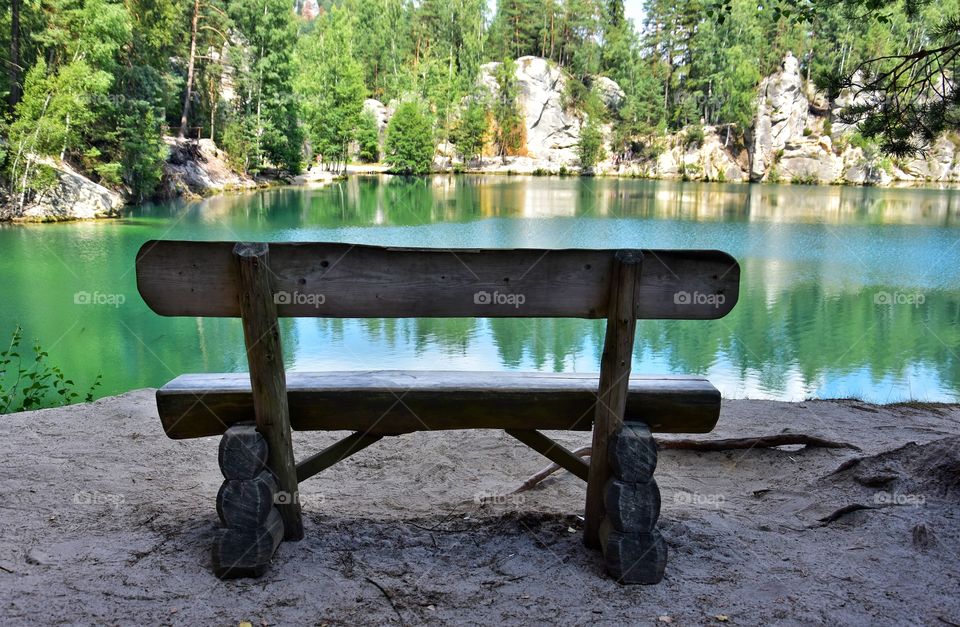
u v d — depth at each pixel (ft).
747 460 13.70
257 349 7.66
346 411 8.27
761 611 7.28
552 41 318.24
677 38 286.05
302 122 211.61
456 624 6.90
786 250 86.33
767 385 35.12
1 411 21.67
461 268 7.66
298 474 8.50
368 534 8.95
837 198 176.76
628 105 284.20
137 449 12.96
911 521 9.64
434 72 290.35
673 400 8.31
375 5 324.19
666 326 49.65
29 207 100.89
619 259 7.55
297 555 8.14
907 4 21.44
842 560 8.59
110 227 95.71
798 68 258.37
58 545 8.43
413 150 255.50
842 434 15.71
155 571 7.75
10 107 106.42
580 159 288.10
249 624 6.79
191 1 167.12
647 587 7.71
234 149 173.06
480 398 8.28
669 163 272.92
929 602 7.57
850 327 49.29
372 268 7.62
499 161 287.07
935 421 17.65
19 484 10.79
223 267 7.61
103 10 112.06
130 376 34.83
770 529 9.70
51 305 52.06
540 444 8.90
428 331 46.39
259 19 180.65
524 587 7.66
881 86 21.35
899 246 90.07
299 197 151.94
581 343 43.78
